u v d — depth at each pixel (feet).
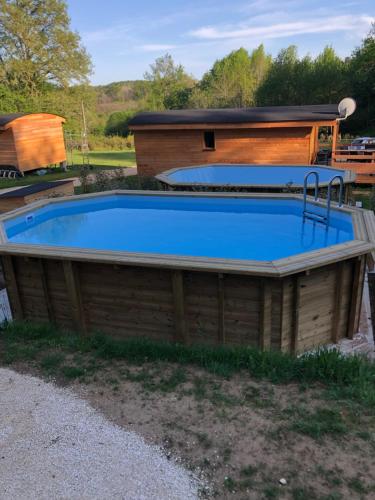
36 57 129.08
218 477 9.37
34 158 70.74
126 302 18.17
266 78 132.67
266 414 11.39
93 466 9.95
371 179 45.85
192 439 10.59
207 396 12.37
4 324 18.51
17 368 14.56
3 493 9.36
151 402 12.22
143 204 34.27
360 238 18.02
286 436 10.50
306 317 16.98
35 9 124.57
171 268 15.98
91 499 9.07
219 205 32.07
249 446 10.24
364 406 11.60
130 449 10.38
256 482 9.18
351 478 9.15
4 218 27.25
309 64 125.59
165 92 196.44
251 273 14.89
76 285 18.34
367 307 20.65
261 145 51.42
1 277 25.80
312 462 9.64
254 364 13.91
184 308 16.97
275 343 16.71
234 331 16.81
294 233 25.54
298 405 11.73
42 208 31.14
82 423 11.45
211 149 53.67
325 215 25.49
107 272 17.90
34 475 9.80
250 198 30.96
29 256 18.28
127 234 27.66
